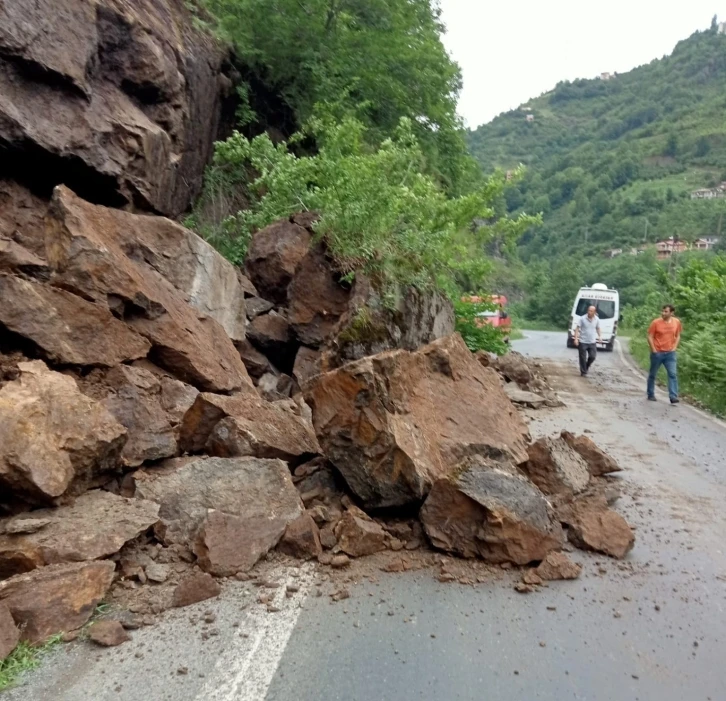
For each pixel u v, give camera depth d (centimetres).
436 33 1856
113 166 792
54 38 739
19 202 735
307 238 949
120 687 323
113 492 495
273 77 1402
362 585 442
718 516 622
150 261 730
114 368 587
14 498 420
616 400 1342
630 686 347
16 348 546
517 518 479
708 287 2197
